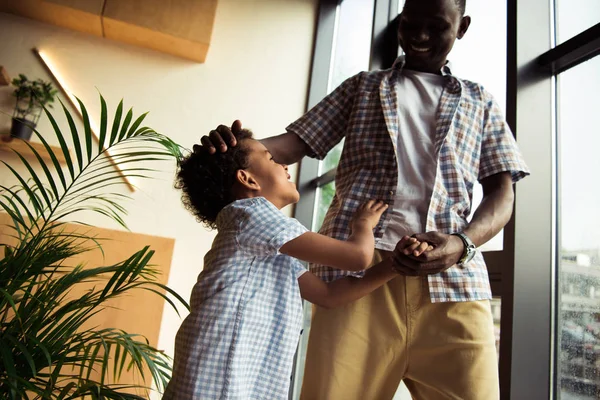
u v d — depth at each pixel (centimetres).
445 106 111
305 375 106
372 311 103
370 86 118
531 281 160
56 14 335
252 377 92
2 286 118
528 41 180
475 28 219
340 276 105
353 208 108
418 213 105
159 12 338
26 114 327
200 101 363
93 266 254
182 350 92
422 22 113
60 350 115
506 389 153
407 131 111
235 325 90
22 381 96
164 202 343
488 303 104
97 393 99
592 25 166
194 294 97
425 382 102
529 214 164
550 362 157
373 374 101
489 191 114
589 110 160
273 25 391
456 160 107
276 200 110
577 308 152
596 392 142
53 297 119
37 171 328
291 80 384
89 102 344
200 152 112
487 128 115
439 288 99
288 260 101
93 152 340
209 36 344
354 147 114
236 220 99
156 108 355
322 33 398
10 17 343
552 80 178
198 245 342
